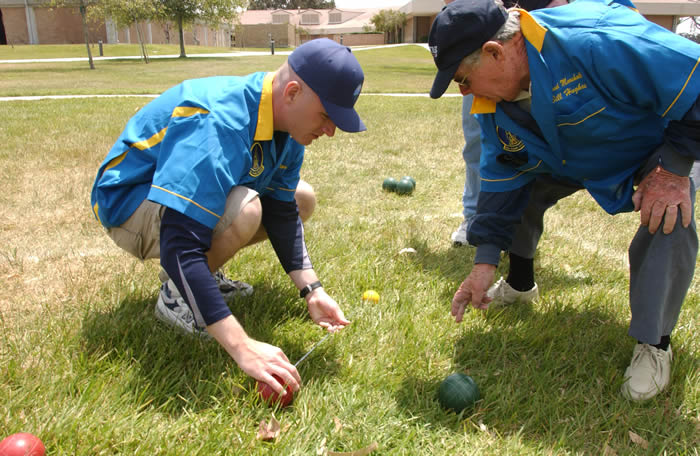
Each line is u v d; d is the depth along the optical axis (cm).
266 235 294
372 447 189
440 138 838
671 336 272
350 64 207
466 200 398
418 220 450
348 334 267
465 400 216
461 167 654
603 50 202
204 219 204
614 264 375
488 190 252
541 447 200
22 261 342
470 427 209
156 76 2225
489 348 262
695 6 4097
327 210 479
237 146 214
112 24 4956
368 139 823
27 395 207
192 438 195
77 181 535
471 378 226
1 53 3972
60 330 258
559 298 317
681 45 197
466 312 295
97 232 405
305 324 275
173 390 220
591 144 222
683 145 200
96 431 191
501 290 307
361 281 324
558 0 293
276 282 317
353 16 8250
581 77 208
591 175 236
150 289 307
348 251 374
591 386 234
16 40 4997
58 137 760
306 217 314
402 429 206
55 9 4922
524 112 226
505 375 242
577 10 217
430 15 5856
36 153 649
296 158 258
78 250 369
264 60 3322
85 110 1069
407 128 931
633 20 208
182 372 231
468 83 219
